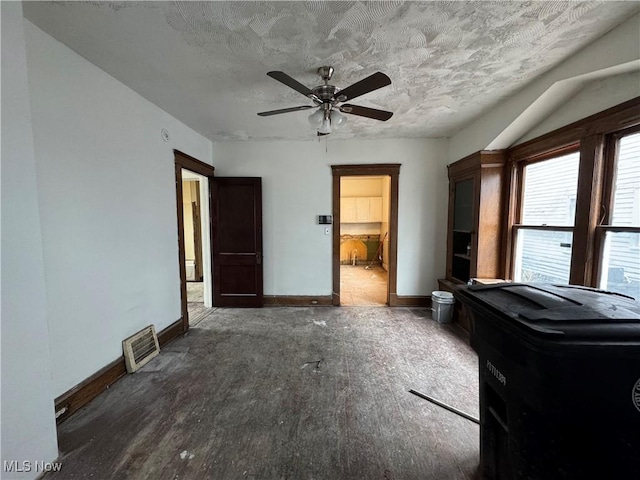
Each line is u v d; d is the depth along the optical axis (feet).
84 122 6.73
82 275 6.72
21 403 4.50
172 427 5.96
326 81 7.44
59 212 6.13
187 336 10.77
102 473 4.86
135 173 8.57
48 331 5.33
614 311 3.30
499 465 4.27
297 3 4.94
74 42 6.08
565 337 2.97
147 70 7.25
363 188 27.20
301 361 8.81
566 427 3.14
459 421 6.15
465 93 8.77
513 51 6.49
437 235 13.99
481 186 10.80
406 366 8.46
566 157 8.26
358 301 15.37
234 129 12.15
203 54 6.55
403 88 8.40
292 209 14.30
